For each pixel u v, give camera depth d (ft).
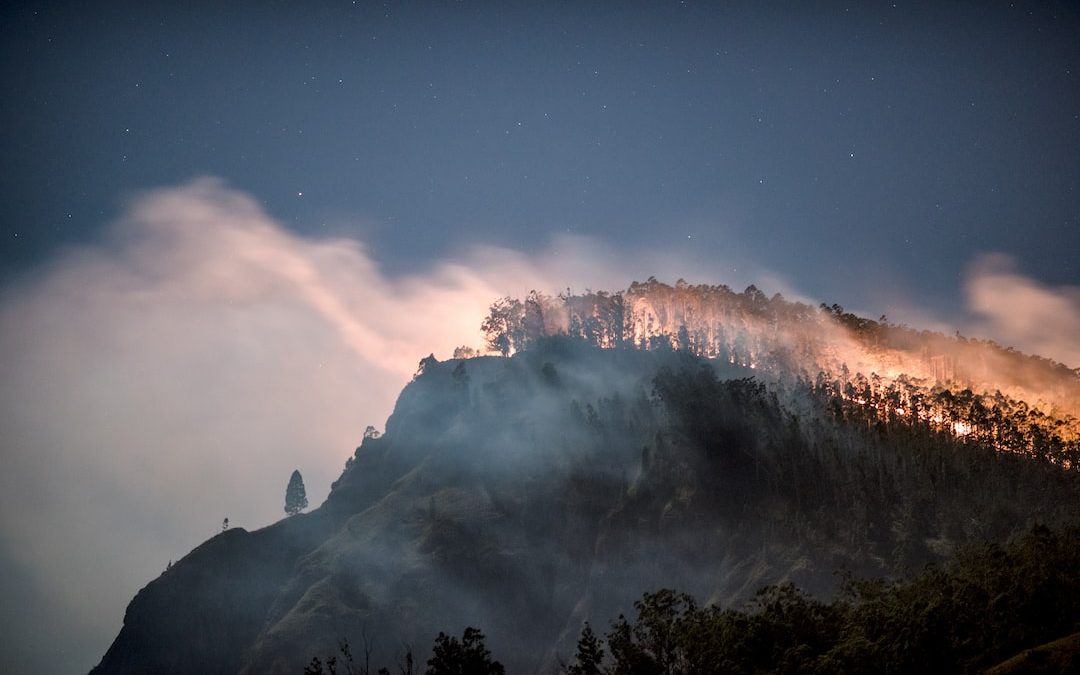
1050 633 296.30
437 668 310.24
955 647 293.02
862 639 301.43
